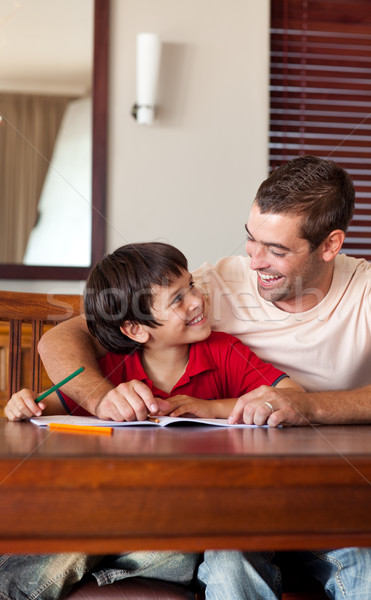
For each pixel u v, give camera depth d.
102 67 2.29
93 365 1.09
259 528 0.55
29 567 0.81
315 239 1.21
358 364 1.31
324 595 0.91
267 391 0.92
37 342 1.33
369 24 2.52
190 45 2.37
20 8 2.26
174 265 1.18
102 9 2.30
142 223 2.33
